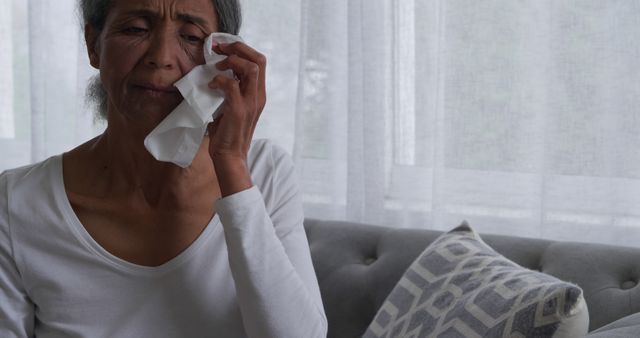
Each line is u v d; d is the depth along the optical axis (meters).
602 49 1.85
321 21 2.25
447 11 2.04
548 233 1.91
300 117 2.27
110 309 1.20
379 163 2.14
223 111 1.14
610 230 1.85
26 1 2.94
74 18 2.50
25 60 2.95
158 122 1.13
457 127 2.03
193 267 1.21
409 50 2.14
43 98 2.78
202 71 1.13
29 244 1.21
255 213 1.14
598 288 1.43
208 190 1.24
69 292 1.20
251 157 1.32
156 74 1.10
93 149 1.27
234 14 1.20
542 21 1.95
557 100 1.90
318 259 1.83
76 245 1.20
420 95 2.10
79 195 1.23
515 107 1.97
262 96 1.16
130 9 1.11
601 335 1.02
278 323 1.13
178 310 1.21
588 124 1.87
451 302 1.39
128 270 1.19
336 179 2.28
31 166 1.29
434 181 2.04
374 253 1.80
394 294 1.55
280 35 2.39
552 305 1.19
